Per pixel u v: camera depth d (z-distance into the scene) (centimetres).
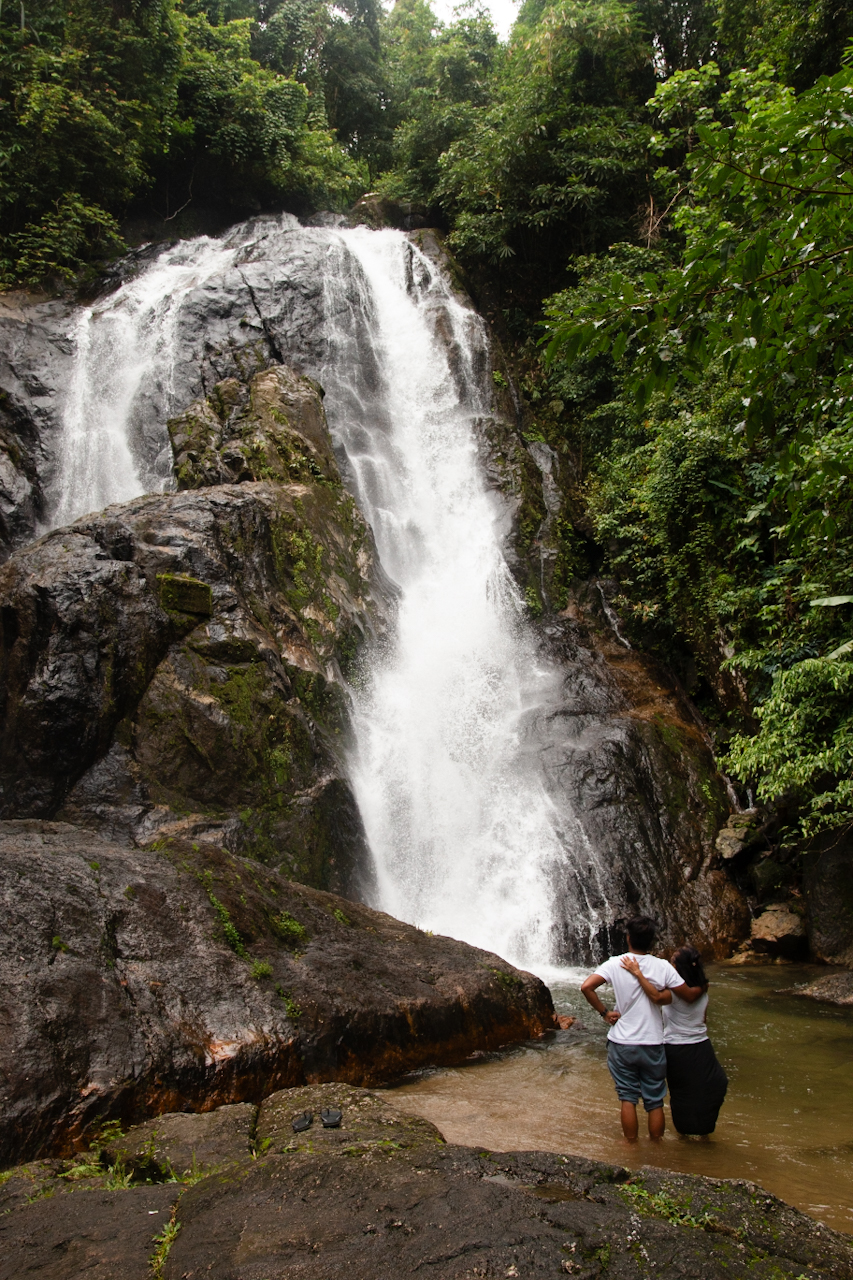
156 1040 462
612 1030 468
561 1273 232
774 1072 595
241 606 1028
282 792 946
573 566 1731
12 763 866
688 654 1505
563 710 1327
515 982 700
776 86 1330
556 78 2130
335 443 1631
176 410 1614
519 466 1803
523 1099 521
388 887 1038
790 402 480
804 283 396
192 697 935
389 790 1109
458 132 2400
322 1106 421
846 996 805
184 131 2220
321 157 2509
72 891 518
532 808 1156
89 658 891
